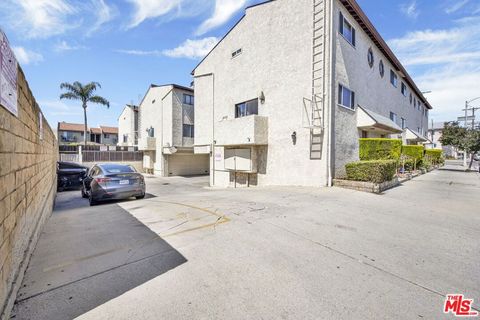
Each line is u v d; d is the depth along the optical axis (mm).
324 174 9438
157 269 2885
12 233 2242
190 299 2266
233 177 13883
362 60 12289
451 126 21891
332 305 2168
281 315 2031
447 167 24469
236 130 11922
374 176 8336
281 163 10930
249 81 12766
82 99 28703
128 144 33719
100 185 7719
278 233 4133
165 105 22906
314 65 9766
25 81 2969
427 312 2076
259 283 2545
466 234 4090
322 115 9445
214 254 3295
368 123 11195
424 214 5383
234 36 13875
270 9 11555
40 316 2010
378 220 4910
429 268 2889
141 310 2104
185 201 7453
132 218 5426
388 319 1979
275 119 11219
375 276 2693
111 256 3283
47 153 6258
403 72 18422
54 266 2982
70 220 5469
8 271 2096
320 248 3484
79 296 2316
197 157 25859
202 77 16828
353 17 11250
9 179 2146
